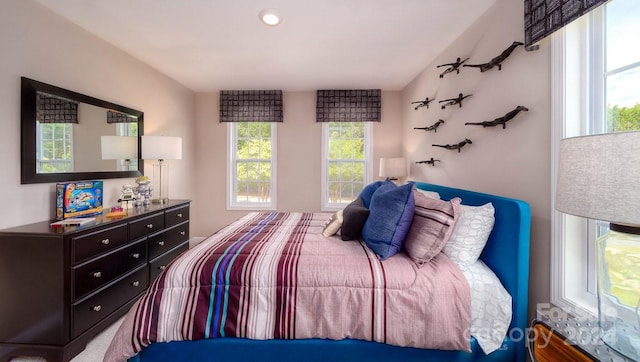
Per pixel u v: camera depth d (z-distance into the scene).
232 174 4.12
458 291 1.26
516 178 1.58
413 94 3.45
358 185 4.14
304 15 1.99
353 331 1.25
